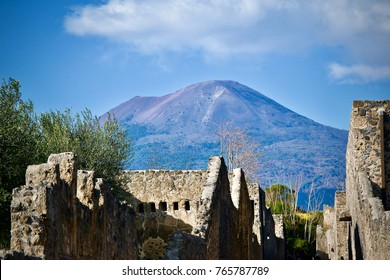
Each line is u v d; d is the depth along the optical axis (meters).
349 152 65.56
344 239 70.75
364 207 52.50
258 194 70.25
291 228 106.25
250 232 61.88
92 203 31.05
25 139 45.62
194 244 38.91
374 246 47.66
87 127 54.28
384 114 58.28
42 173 27.11
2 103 45.19
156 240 54.16
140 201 54.34
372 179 58.12
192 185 54.22
